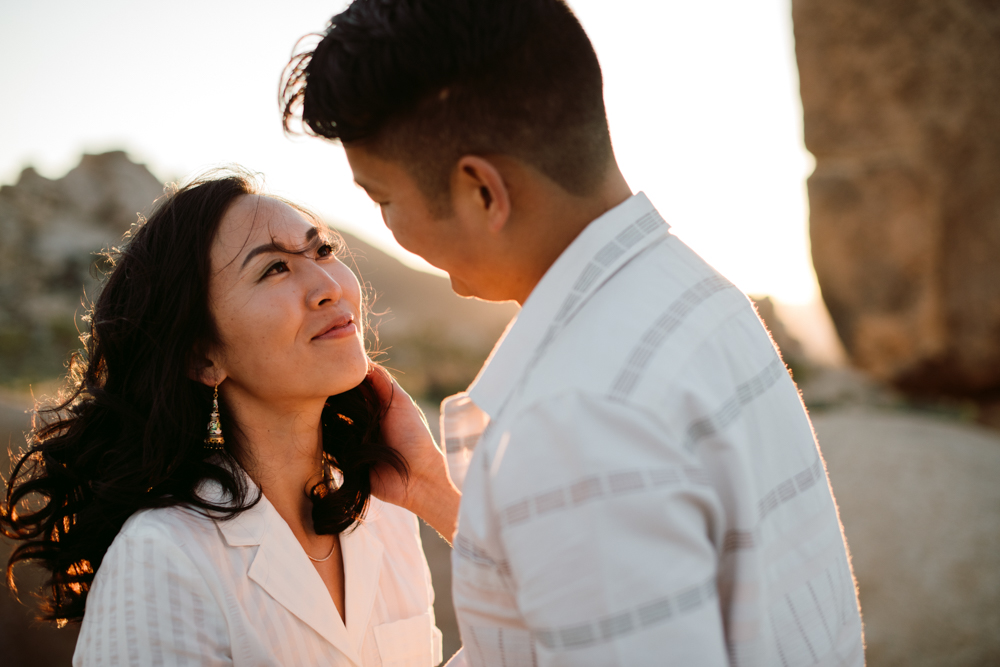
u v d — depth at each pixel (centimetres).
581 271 91
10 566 152
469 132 89
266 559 135
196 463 138
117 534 134
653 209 100
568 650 76
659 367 83
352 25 90
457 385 1273
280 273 137
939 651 420
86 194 2008
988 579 456
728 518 84
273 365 136
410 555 170
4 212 1736
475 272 100
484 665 91
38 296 1448
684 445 81
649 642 73
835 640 95
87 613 125
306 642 136
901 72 1027
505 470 82
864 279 1065
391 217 98
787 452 95
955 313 1008
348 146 95
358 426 163
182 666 119
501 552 86
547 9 89
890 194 1034
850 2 1057
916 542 494
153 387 138
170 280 136
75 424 148
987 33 973
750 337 95
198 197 139
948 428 693
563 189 93
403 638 157
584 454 77
